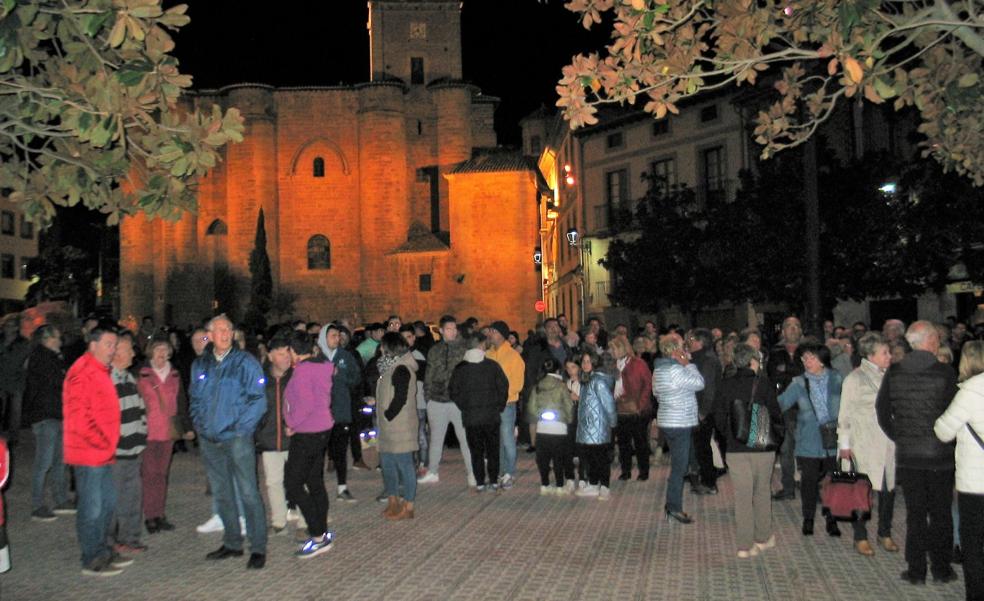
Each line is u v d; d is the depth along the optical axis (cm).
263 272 5794
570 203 4416
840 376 970
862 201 2183
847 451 863
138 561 848
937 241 2152
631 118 3675
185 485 1323
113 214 873
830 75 899
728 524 1000
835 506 848
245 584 759
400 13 6562
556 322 1518
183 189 823
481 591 728
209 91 6206
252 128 6097
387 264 6028
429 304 5809
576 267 4172
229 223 6097
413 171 6369
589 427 1159
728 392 845
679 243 2825
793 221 2227
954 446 726
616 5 793
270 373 973
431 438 1320
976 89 927
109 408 803
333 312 6191
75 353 1370
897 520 1030
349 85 6297
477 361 1210
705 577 770
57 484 1102
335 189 6266
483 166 5738
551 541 915
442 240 6100
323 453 872
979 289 2459
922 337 736
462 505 1128
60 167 847
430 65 6556
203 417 816
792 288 2300
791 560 831
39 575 800
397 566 813
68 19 754
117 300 7269
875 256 2191
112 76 724
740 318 3184
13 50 749
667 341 1011
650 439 1612
